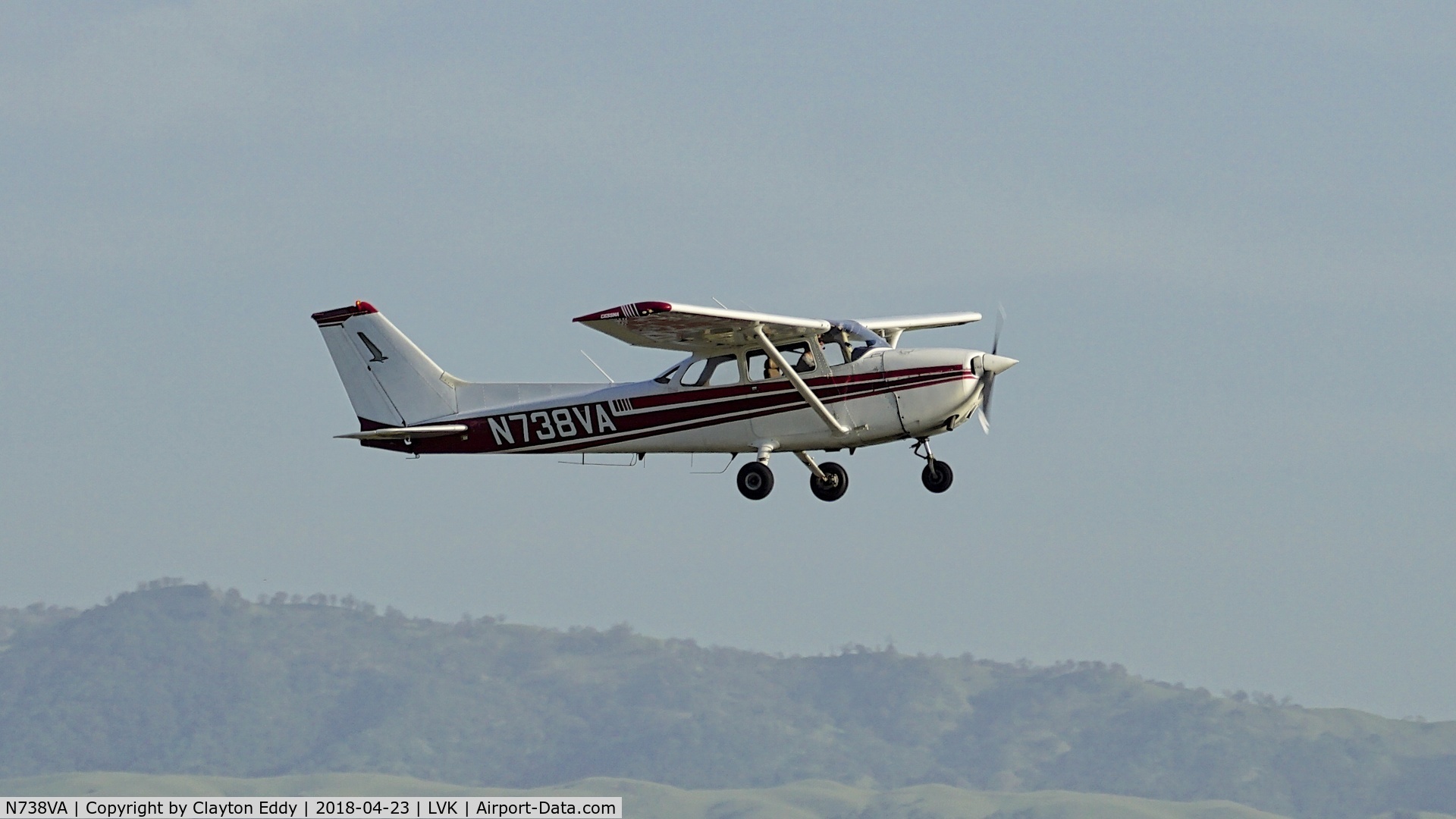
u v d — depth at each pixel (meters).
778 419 80.75
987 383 81.81
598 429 84.44
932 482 82.06
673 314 73.12
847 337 80.81
